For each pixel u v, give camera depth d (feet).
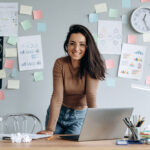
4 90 10.69
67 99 8.00
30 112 10.72
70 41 6.95
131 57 11.10
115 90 10.99
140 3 11.14
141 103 11.09
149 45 11.09
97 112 5.38
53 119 7.28
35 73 10.77
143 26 11.07
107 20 11.00
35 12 10.80
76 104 8.00
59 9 10.89
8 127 10.57
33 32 10.80
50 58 10.84
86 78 7.43
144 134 5.44
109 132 5.74
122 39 11.07
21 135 5.62
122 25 11.08
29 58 10.77
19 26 10.77
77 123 8.08
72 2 10.93
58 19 10.88
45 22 10.85
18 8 10.77
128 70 11.07
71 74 7.55
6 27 10.73
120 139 5.88
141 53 11.12
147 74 11.12
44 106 10.76
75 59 7.06
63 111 8.13
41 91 10.77
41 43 10.82
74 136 5.92
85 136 5.44
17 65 10.75
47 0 10.87
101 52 10.98
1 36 10.71
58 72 7.57
